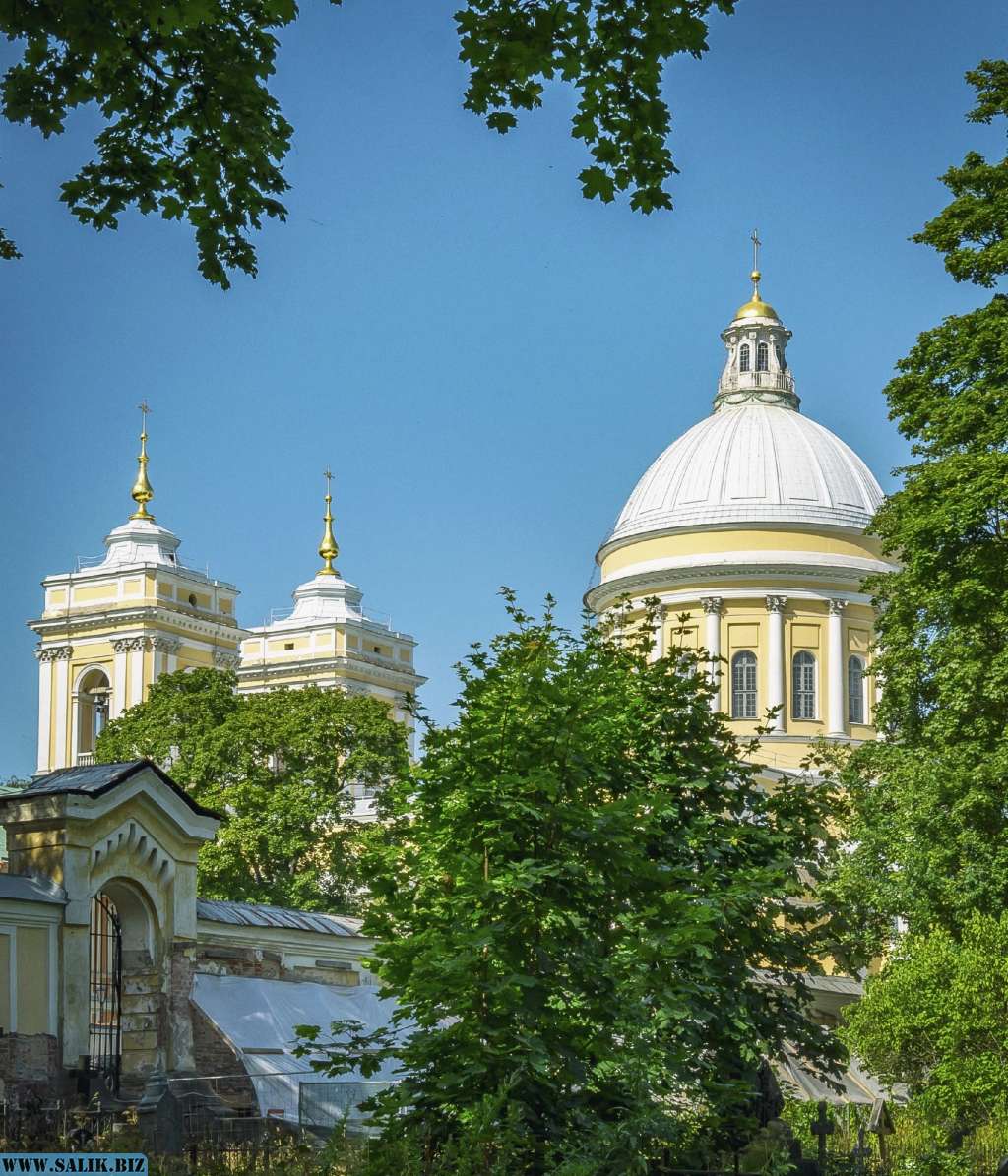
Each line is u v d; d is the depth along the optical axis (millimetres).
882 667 47094
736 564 88125
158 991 37812
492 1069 20516
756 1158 21812
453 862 22062
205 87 18594
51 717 104875
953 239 44031
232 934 41875
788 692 87688
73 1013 35750
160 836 38406
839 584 89062
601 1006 21375
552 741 22625
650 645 29578
